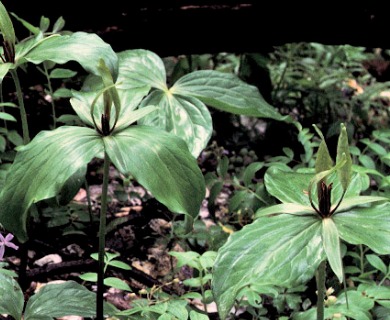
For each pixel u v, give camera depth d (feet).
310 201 2.62
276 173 2.83
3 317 3.41
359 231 2.58
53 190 2.67
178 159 2.74
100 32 4.63
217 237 3.91
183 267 4.14
